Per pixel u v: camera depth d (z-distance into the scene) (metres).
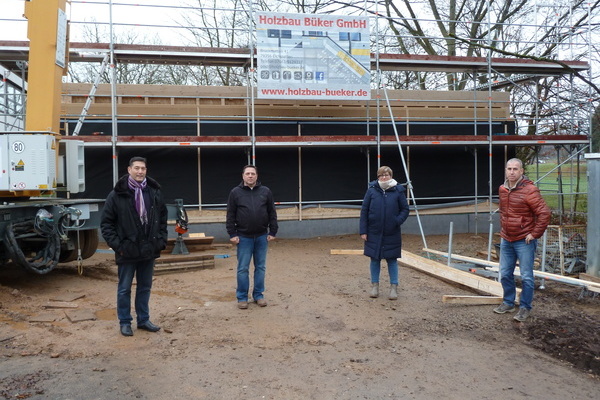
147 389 4.12
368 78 11.56
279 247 11.45
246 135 12.61
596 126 14.38
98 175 11.76
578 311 6.63
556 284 8.06
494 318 6.20
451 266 9.05
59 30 8.01
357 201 13.16
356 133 13.16
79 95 11.04
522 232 6.08
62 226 7.32
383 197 6.79
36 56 7.84
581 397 4.22
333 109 13.09
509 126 14.15
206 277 8.21
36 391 4.04
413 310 6.48
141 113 12.07
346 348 5.14
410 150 13.44
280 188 12.77
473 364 4.82
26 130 7.79
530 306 6.10
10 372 4.39
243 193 6.36
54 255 7.26
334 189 13.03
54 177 7.59
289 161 12.79
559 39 14.62
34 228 7.07
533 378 4.55
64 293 7.01
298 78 11.29
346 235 13.02
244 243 6.37
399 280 8.15
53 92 7.90
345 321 5.99
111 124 11.94
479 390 4.27
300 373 4.50
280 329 5.66
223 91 12.62
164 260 8.51
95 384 4.19
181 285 7.66
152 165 12.07
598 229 7.80
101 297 6.90
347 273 8.66
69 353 4.84
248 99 11.73
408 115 13.51
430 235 13.49
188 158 12.24
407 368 4.68
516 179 6.11
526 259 6.09
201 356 4.83
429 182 13.56
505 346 5.34
